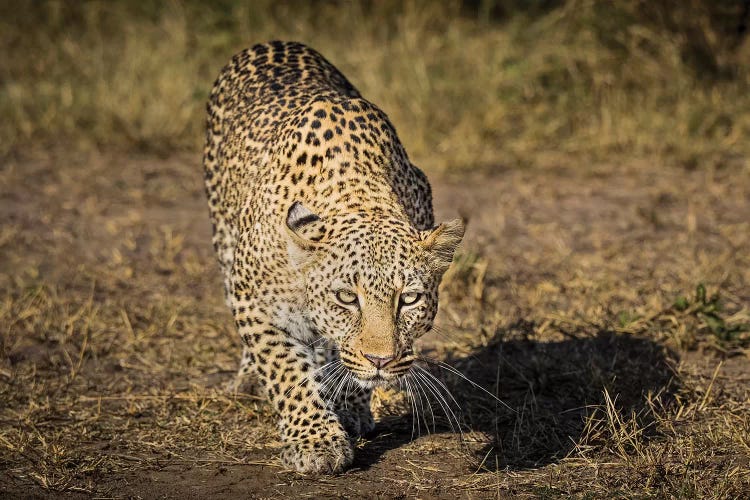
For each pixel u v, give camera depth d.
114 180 15.98
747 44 18.84
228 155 9.46
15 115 17.81
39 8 21.23
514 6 20.83
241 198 8.99
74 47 19.95
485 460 8.09
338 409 8.64
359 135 8.23
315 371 8.15
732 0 18.86
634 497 7.34
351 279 7.34
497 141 17.38
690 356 10.01
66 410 9.12
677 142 16.81
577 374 9.39
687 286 11.84
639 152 16.86
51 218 14.32
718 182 15.77
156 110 17.75
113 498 7.60
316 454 7.85
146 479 7.90
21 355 10.29
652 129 17.17
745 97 17.89
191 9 20.81
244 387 9.49
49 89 18.45
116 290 12.09
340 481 7.79
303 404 8.04
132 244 13.45
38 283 11.98
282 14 20.75
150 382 9.73
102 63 19.08
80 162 16.67
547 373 9.50
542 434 8.53
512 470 7.93
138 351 10.43
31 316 11.08
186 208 14.97
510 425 8.73
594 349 10.05
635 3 18.83
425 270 7.41
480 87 18.17
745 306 11.31
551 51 18.81
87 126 17.78
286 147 8.29
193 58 19.48
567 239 13.62
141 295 11.97
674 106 17.84
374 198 7.97
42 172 16.17
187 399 9.28
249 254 8.12
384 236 7.36
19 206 14.77
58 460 8.08
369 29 20.19
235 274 8.33
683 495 7.27
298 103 8.98
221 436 8.58
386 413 9.02
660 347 10.09
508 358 9.94
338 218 7.70
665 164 16.55
